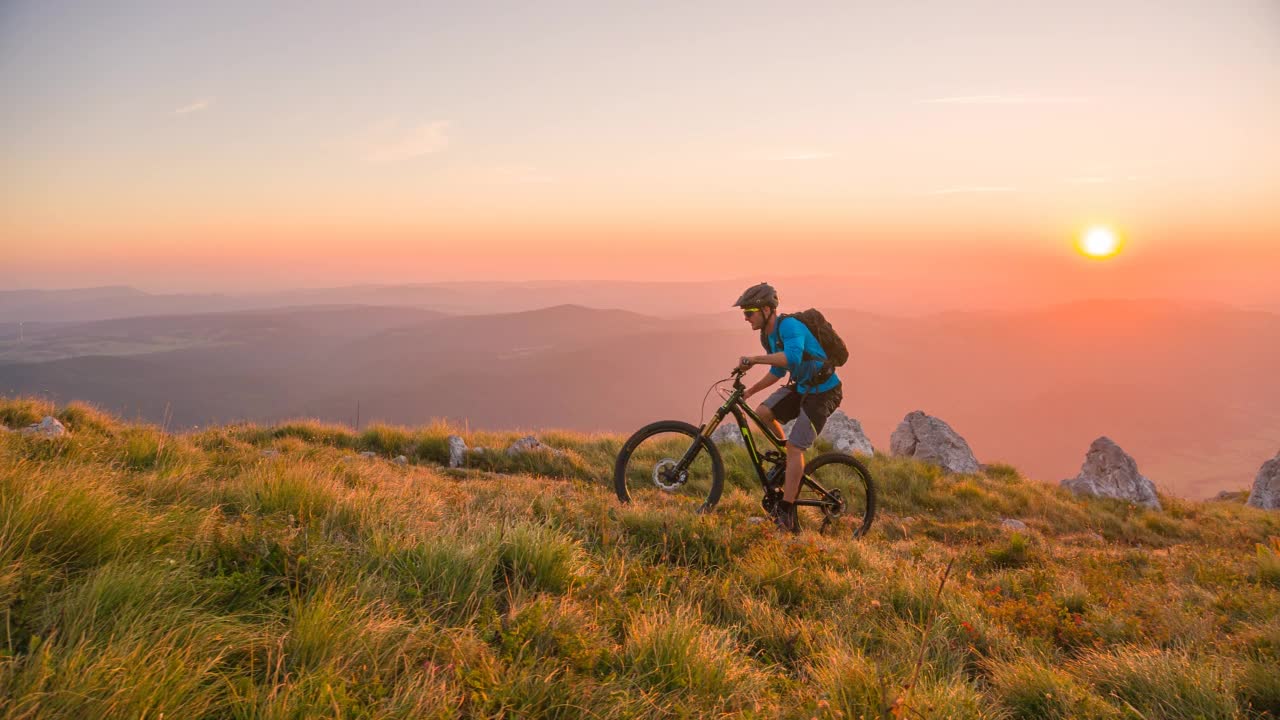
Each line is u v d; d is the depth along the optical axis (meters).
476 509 6.07
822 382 6.60
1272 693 3.38
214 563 3.16
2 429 7.02
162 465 6.87
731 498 8.62
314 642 2.53
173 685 2.12
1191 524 13.91
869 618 4.35
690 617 3.55
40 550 2.91
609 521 5.89
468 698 2.48
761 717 2.67
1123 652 3.89
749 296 6.68
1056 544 10.14
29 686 1.97
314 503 4.74
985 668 3.84
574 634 3.09
